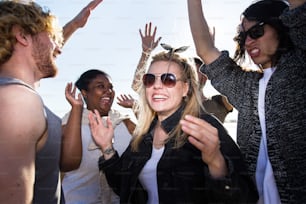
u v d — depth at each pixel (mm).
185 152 1676
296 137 1608
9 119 1294
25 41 1542
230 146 1609
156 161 1760
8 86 1364
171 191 1667
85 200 2213
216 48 1951
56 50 1666
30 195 1325
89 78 2447
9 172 1270
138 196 1771
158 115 1854
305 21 1590
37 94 1435
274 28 1734
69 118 1913
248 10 1789
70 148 1889
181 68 1834
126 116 2320
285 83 1663
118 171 1881
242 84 1836
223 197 1505
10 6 1538
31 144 1336
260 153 1726
